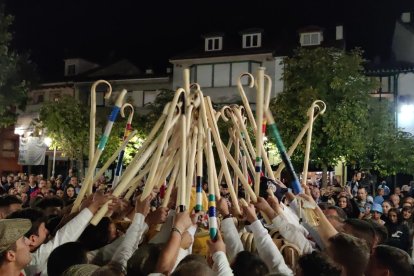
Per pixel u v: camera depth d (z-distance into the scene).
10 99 20.42
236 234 3.99
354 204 9.05
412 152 21.28
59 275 3.41
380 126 21.45
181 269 2.69
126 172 4.22
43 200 6.36
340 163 24.05
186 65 32.12
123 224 4.65
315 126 18.41
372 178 20.19
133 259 3.23
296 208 4.56
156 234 4.20
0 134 34.25
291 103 19.11
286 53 29.55
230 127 5.12
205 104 4.36
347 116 18.41
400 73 26.69
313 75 18.77
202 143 4.21
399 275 3.20
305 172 4.95
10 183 17.45
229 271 3.32
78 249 3.50
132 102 32.22
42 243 4.22
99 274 2.85
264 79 4.59
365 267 3.12
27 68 23.27
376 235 4.83
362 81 18.73
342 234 3.27
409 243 6.83
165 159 4.27
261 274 3.30
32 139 30.45
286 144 18.98
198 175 4.11
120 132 23.69
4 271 2.95
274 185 4.52
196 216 3.98
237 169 4.39
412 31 29.19
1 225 2.97
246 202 4.14
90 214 4.15
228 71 30.95
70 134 27.20
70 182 13.44
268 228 4.70
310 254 3.08
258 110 4.38
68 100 27.66
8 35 19.33
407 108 26.08
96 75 35.94
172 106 4.09
